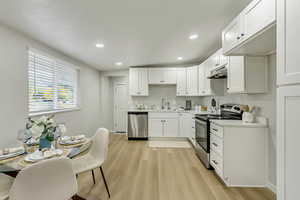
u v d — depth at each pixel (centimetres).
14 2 156
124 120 569
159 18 193
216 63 297
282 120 103
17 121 224
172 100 509
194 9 174
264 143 209
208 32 236
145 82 468
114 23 204
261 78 206
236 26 173
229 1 160
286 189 100
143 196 192
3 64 205
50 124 160
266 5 128
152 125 449
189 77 448
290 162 97
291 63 96
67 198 122
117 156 326
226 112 305
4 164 130
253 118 228
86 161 197
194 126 374
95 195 194
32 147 162
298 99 92
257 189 205
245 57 205
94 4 162
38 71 273
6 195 128
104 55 352
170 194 195
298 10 91
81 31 227
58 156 142
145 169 265
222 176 213
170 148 377
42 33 231
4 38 206
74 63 380
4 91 207
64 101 352
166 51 331
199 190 204
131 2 160
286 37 99
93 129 476
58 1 156
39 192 107
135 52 333
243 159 210
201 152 296
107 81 550
